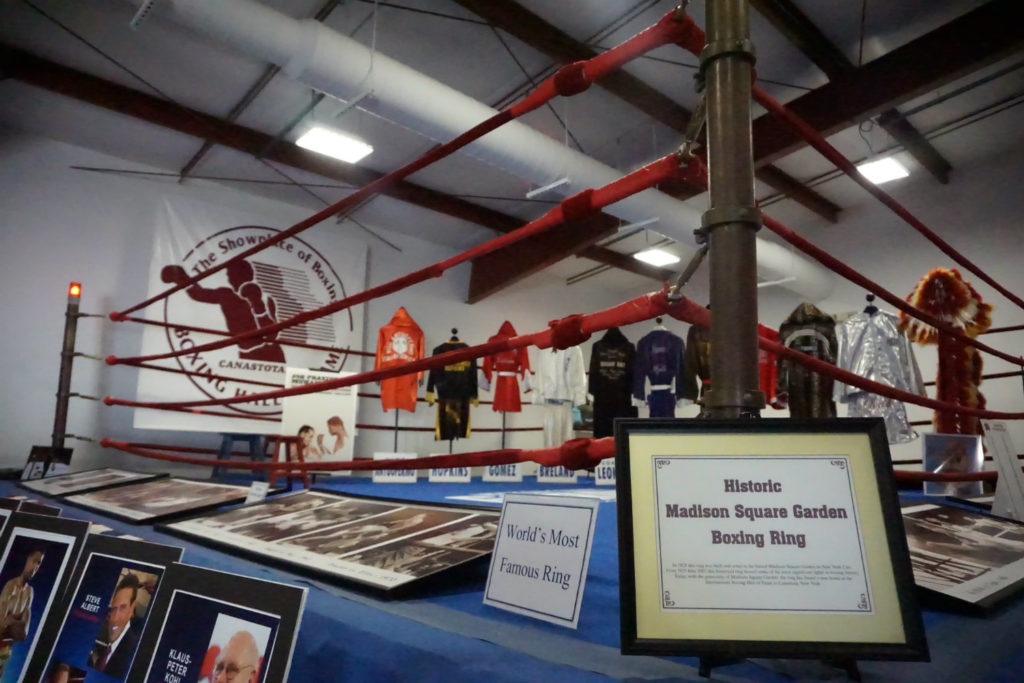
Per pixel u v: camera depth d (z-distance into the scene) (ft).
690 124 3.33
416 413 23.06
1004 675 2.77
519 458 4.33
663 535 2.65
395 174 6.20
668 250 25.11
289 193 20.08
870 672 2.77
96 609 3.45
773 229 4.54
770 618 2.49
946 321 13.32
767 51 14.38
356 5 12.78
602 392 19.66
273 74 14.78
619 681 2.65
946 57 12.87
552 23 13.42
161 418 16.76
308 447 15.76
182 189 18.69
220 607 2.82
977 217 19.10
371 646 3.28
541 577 3.73
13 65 13.65
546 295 27.63
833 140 18.19
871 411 13.25
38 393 15.93
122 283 17.31
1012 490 7.57
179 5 9.85
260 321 18.97
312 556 4.97
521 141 14.14
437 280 24.06
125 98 15.16
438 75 15.08
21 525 4.29
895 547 2.56
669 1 12.76
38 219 16.29
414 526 5.45
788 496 2.68
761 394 2.91
